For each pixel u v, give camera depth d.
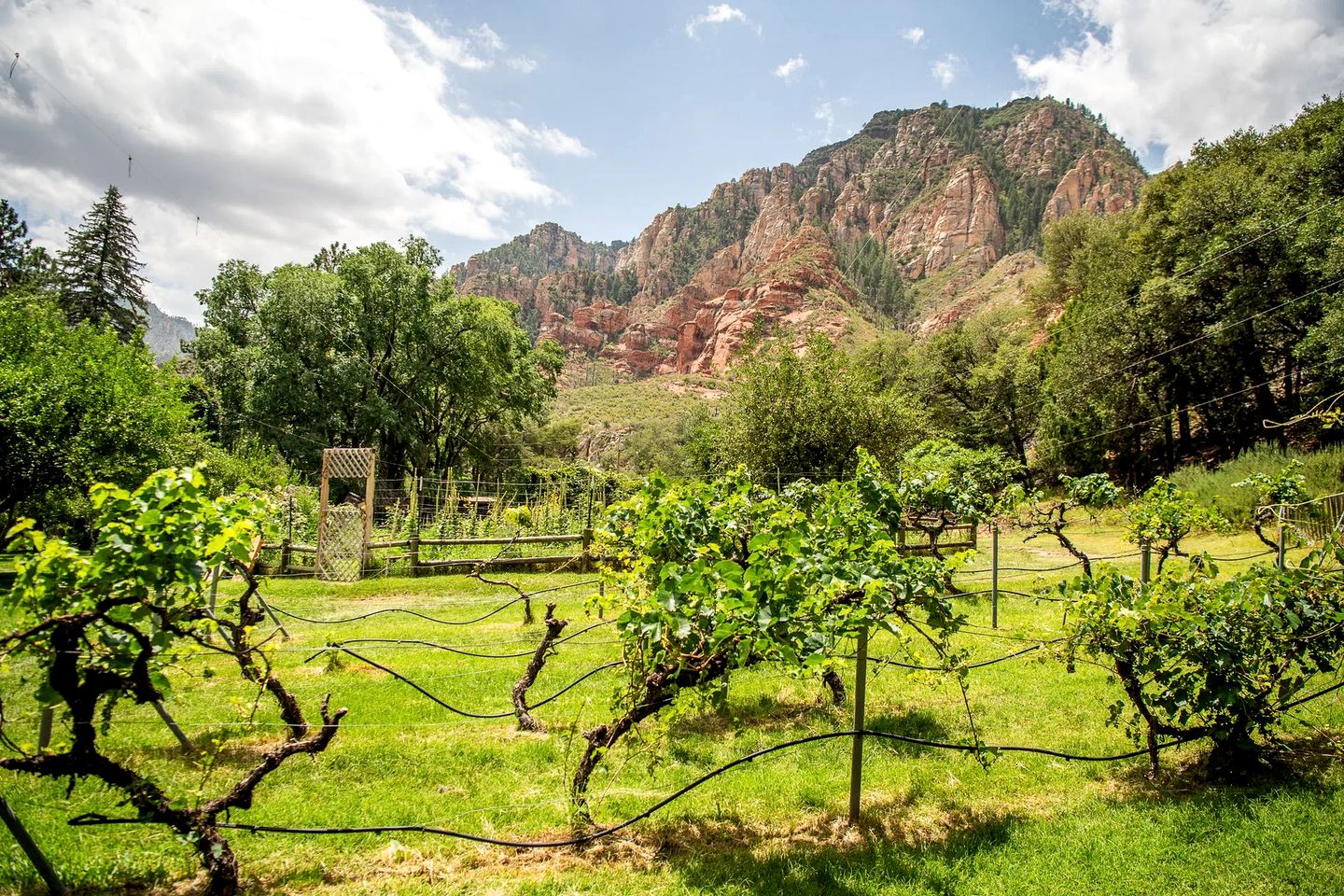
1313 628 4.52
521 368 42.47
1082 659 4.83
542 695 6.56
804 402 21.28
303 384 30.91
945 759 5.13
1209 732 4.49
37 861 3.07
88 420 12.48
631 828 4.15
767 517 5.29
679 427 63.34
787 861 3.77
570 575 14.27
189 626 3.59
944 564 4.77
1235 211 24.22
